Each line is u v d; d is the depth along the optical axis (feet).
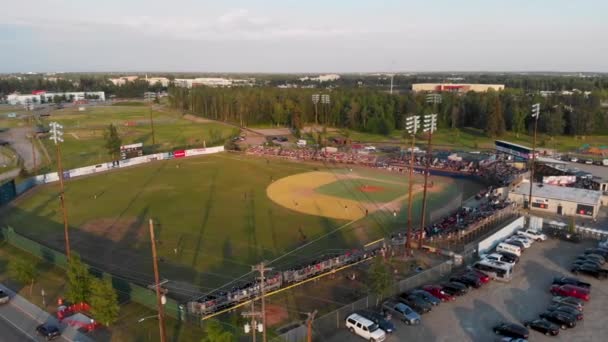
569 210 274.98
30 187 341.82
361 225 253.44
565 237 229.45
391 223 256.52
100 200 305.73
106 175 387.34
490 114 601.21
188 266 197.36
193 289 175.11
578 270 188.85
